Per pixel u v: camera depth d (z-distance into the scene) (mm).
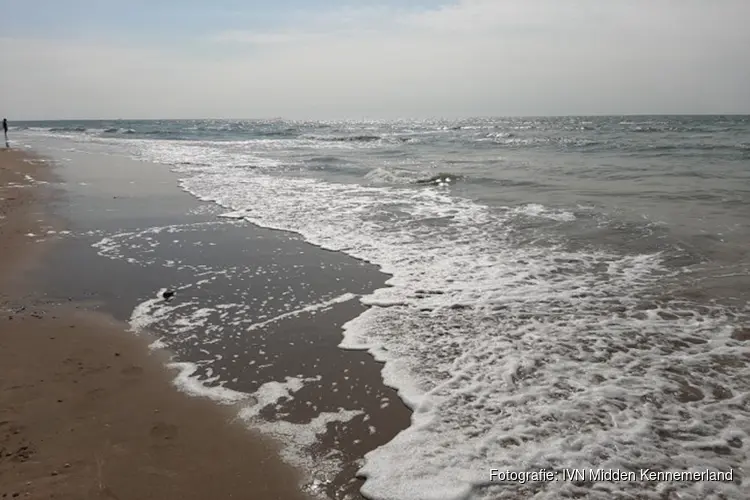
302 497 2895
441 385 4086
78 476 2980
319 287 6410
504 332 5066
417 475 3055
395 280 6656
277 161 22359
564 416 3641
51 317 5355
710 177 14711
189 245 8297
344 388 4094
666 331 5023
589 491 2930
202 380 4195
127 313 5527
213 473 3070
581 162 19812
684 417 3631
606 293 6078
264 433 3498
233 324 5301
